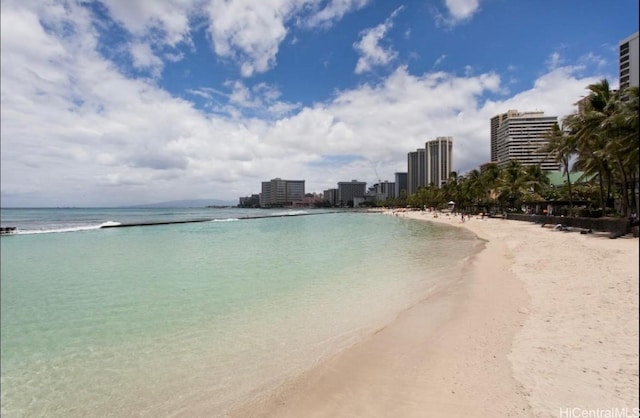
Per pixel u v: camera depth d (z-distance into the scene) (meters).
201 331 10.14
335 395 6.10
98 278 18.67
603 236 26.31
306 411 5.72
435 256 22.81
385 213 145.88
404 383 6.30
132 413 6.43
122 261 24.19
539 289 11.91
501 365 6.57
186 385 7.21
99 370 8.11
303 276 17.17
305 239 37.28
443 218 81.94
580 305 9.62
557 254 19.09
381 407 5.64
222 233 47.38
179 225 67.88
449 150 183.00
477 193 83.44
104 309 12.93
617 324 7.95
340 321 10.38
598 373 5.91
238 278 17.23
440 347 7.72
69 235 44.84
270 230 52.84
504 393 5.63
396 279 15.78
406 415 5.36
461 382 6.13
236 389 6.90
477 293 12.12
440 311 10.41
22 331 10.78
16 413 6.66
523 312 9.62
